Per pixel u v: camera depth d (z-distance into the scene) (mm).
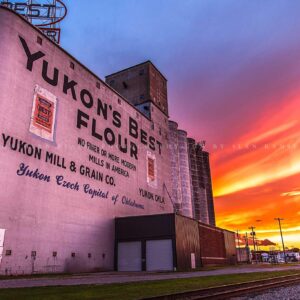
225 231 63750
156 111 61812
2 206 26516
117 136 45719
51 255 30422
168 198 57906
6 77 29359
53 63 35781
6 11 31312
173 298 12047
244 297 13992
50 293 12562
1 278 23438
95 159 39750
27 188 29109
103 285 16391
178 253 39094
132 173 47844
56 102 35000
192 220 46531
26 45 32438
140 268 39156
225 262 59812
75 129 37125
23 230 27938
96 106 42094
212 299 13023
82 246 34781
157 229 39969
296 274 27688
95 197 38375
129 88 64750
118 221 41625
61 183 33281
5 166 27422
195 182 106062
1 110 28141
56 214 31875
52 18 50188
